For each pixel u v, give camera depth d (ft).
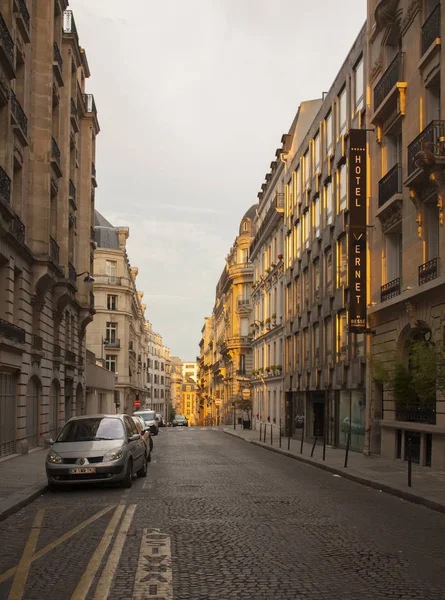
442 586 20.89
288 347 132.16
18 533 29.86
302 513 35.45
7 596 19.75
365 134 76.64
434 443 57.93
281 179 147.54
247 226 231.09
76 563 23.79
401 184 65.82
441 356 41.37
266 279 161.38
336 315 92.79
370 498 42.34
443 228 54.90
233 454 83.10
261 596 19.70
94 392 150.71
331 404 96.73
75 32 102.17
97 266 238.27
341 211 89.56
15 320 74.95
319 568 23.15
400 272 70.08
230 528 30.66
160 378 446.19
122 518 33.40
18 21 72.18
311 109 138.41
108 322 238.27
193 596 19.67
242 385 222.89
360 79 83.97
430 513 36.14
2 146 66.85
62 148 98.12
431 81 59.16
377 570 22.91
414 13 62.64
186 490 45.21
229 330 239.91
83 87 123.85
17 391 74.59
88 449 45.70
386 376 55.98
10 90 68.28
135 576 21.90
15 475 52.75
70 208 106.42
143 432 62.39
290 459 76.13
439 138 54.24
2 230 63.72
